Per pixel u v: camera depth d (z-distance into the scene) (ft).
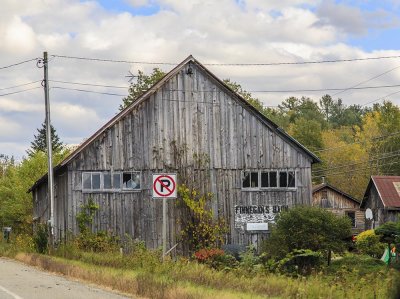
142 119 113.91
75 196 110.32
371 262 87.71
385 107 300.81
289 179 117.80
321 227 88.94
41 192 142.00
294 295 47.93
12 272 71.05
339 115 556.10
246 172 116.88
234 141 116.98
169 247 112.88
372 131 294.46
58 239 116.98
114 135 112.57
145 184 113.19
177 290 45.75
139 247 92.89
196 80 116.57
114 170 112.06
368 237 113.09
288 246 88.58
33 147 314.14
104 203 111.24
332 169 296.92
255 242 115.65
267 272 69.05
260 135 117.80
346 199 207.31
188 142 115.44
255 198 116.57
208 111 116.57
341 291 47.57
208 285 52.60
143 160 113.39
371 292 46.21
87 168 111.14
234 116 117.29
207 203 115.14
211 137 116.37
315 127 321.52
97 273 59.93
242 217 115.85
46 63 110.93
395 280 44.19
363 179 291.79
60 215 117.29
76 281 59.62
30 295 48.70
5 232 148.87
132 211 112.16
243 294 46.91
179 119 115.44
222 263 84.94
